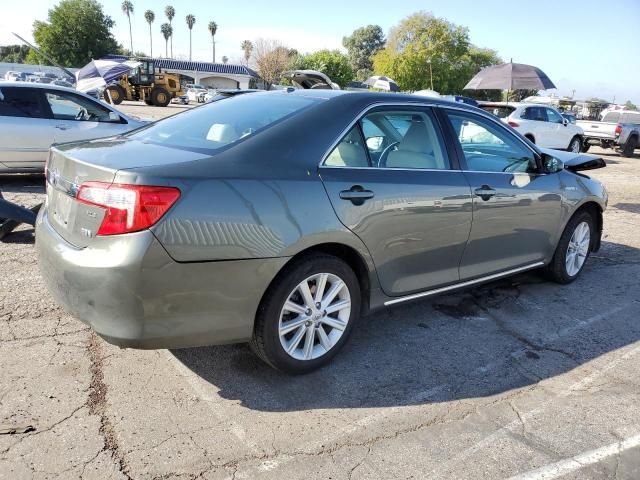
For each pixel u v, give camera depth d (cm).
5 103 779
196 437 261
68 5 6919
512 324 413
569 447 271
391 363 344
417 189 342
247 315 282
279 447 258
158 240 249
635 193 1083
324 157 309
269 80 6769
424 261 359
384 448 262
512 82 1714
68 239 277
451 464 254
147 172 253
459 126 390
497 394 315
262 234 276
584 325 417
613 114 2050
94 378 303
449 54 5122
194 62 7531
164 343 266
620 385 332
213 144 303
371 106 340
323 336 322
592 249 534
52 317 371
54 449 246
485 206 385
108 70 1983
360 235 315
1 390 285
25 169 802
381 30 10881
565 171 482
